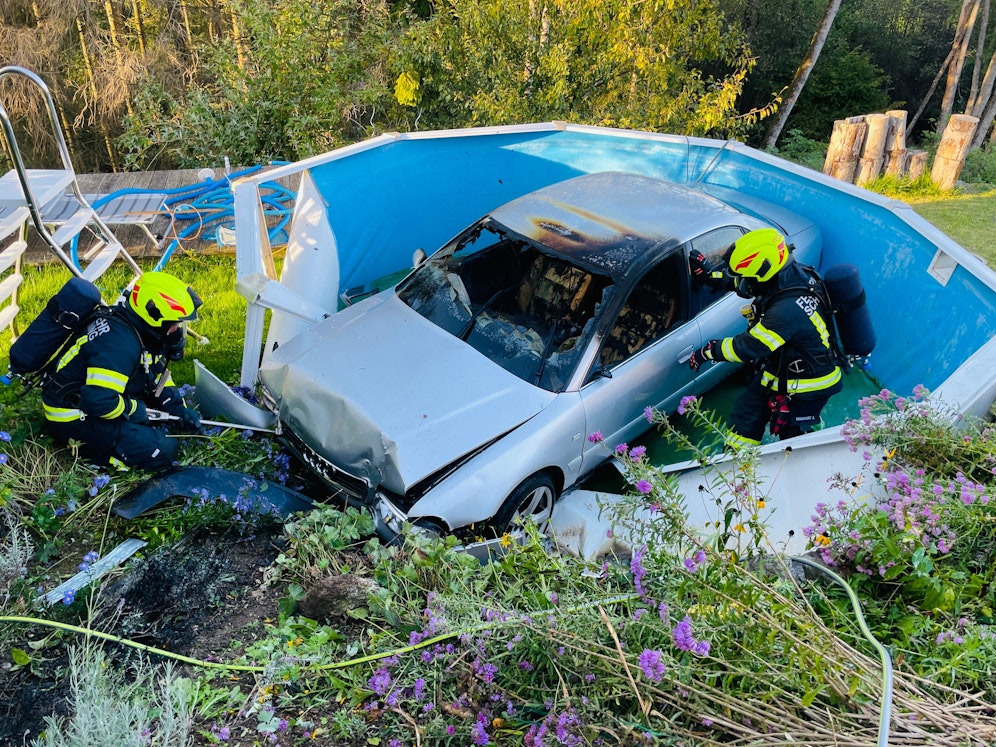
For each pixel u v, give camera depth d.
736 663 2.71
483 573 3.47
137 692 2.92
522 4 10.83
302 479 4.60
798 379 4.60
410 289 5.15
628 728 2.53
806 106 19.70
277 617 3.44
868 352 4.95
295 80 10.78
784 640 2.66
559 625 2.86
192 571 3.62
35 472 4.06
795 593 3.11
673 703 2.62
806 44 19.38
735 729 2.53
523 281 4.84
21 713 2.88
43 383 4.06
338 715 2.92
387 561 3.48
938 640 2.81
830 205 6.01
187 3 17.14
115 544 3.82
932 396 3.87
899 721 2.46
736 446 3.43
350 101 11.60
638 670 2.68
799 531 3.88
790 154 15.15
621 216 5.14
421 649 3.13
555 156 6.91
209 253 7.57
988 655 2.81
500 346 4.60
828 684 2.54
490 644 2.98
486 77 11.21
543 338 4.60
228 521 3.93
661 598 2.93
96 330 3.99
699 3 11.15
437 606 3.16
